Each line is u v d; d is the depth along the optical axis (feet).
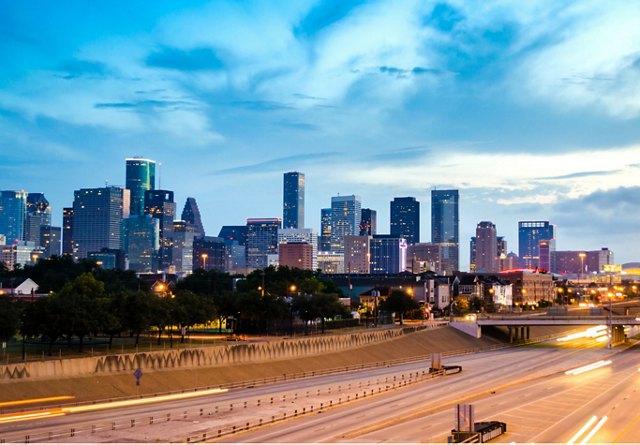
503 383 512.63
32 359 441.27
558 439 336.70
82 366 426.51
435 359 563.07
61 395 397.80
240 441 317.01
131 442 307.78
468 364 640.17
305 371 556.51
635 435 345.92
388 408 403.13
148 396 422.41
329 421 363.97
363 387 478.18
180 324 585.63
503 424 347.77
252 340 606.14
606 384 512.22
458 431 315.78
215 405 401.90
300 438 324.39
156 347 533.55
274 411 385.09
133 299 515.91
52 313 455.22
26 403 376.27
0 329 420.77
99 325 479.82
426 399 436.76
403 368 604.49
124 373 444.96
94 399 403.54
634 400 442.91
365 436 331.16
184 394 439.22
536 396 455.63
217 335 650.43
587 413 399.65
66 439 309.22
